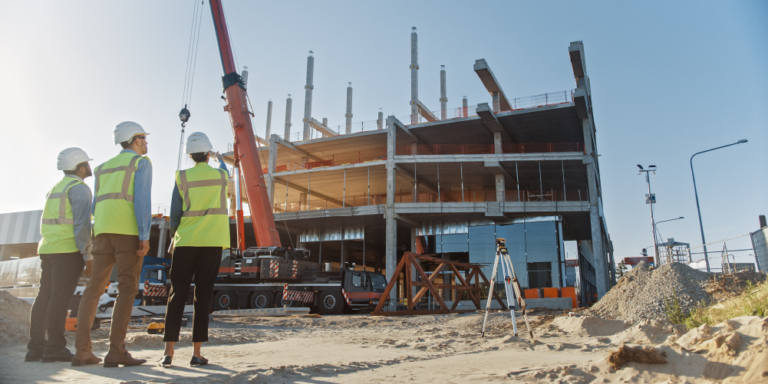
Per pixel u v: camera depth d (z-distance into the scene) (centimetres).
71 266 440
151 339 609
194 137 436
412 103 3991
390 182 3269
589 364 352
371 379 362
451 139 3775
